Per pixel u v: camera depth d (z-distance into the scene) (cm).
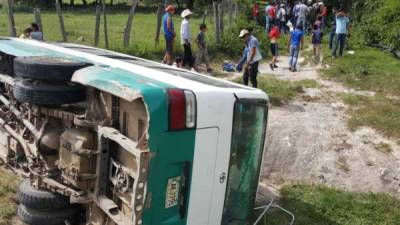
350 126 1030
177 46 1639
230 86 537
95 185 485
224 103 471
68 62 525
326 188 805
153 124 416
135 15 3588
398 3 2155
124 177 453
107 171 482
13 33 1413
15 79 586
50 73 504
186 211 463
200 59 1505
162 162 429
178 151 438
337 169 882
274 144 941
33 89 509
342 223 689
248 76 1180
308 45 2161
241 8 2733
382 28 2091
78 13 3597
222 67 1576
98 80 463
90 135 490
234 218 534
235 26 2081
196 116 444
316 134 982
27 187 556
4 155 659
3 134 665
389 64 1684
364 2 2616
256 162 551
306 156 912
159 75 512
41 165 551
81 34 2105
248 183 546
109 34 2183
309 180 862
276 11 2473
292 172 880
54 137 536
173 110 427
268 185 827
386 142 971
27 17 2823
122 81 449
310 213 706
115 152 477
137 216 418
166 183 438
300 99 1224
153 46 1653
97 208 498
